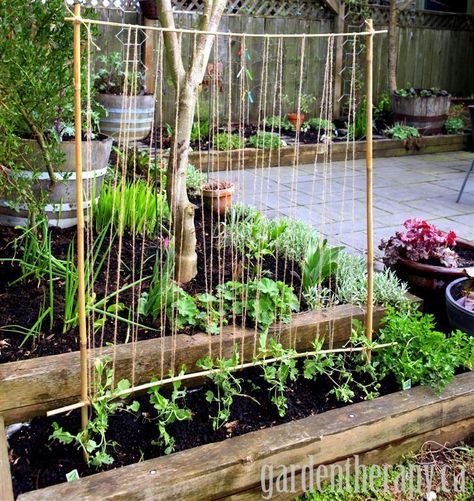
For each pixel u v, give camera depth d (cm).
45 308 232
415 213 468
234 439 188
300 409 214
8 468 171
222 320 227
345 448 199
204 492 176
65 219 306
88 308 208
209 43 236
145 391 212
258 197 495
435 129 755
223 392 219
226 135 604
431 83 885
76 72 164
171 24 229
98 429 183
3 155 257
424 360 230
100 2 610
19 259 261
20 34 247
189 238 258
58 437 182
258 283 232
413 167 654
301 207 471
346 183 564
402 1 820
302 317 244
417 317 264
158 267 267
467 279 282
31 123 267
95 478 168
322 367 224
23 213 295
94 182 286
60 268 251
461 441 227
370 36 212
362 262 306
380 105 808
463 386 223
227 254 299
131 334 222
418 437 217
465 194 534
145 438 196
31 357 205
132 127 504
